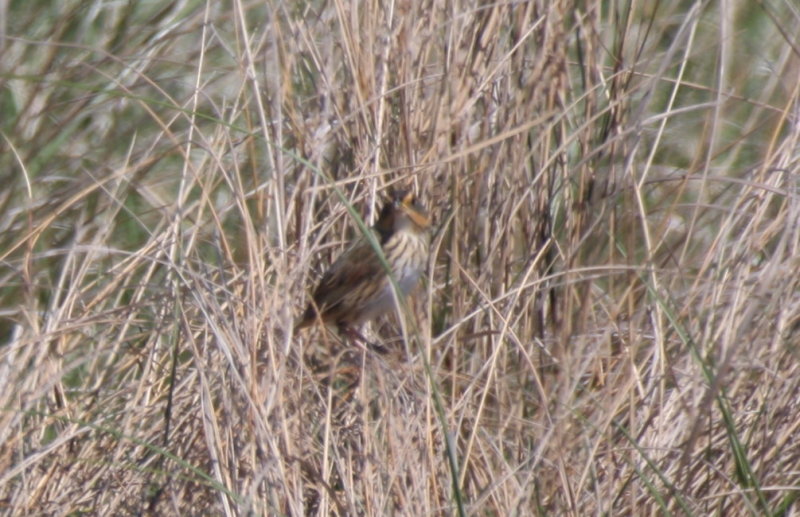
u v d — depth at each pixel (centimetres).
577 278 1063
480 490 973
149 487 1020
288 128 1126
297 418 974
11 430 1052
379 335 1158
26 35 1495
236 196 1040
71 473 1034
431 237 1102
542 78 1084
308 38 1106
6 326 1256
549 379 1041
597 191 1081
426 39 1091
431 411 984
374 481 949
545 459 952
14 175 1352
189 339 988
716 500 970
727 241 1102
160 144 1367
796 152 1180
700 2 1131
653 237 1145
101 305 1171
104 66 1452
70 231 1311
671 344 1080
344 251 1105
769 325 1030
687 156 1361
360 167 1086
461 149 1073
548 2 1091
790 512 975
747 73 1447
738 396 1025
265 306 991
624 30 1107
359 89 1083
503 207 1081
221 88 1383
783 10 1541
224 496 926
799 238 1069
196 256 1155
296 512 911
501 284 1078
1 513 1001
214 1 1455
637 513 970
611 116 1091
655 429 1012
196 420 1030
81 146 1409
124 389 1073
